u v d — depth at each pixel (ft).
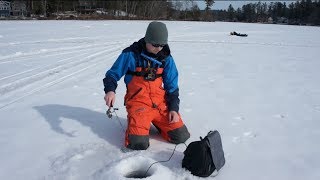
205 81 20.47
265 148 10.90
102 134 11.56
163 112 10.51
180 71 23.59
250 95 17.34
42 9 190.60
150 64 10.36
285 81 21.13
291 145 11.20
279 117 13.94
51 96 16.62
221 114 14.08
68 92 17.43
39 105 15.06
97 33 53.11
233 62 28.50
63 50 32.35
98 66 24.97
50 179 8.79
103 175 8.63
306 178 9.17
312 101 16.52
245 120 13.42
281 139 11.66
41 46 34.19
